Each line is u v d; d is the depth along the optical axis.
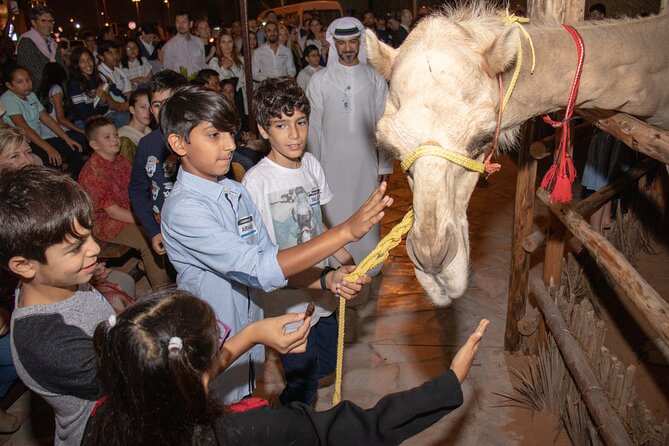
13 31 12.22
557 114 3.38
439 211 2.06
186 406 1.20
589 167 5.61
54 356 1.63
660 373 3.95
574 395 3.44
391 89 2.28
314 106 4.81
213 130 2.17
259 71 9.66
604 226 5.58
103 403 1.36
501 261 5.68
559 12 3.15
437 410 1.52
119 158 4.71
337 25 4.62
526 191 3.85
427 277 2.20
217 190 2.31
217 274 2.36
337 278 2.60
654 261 5.59
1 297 2.88
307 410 1.50
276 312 3.13
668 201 5.84
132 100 5.09
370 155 4.91
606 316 4.67
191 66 9.45
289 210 2.98
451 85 2.11
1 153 3.42
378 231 5.12
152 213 3.95
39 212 1.58
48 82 7.20
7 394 3.61
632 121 2.62
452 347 4.26
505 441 3.35
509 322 4.14
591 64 2.61
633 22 2.83
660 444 2.88
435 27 2.30
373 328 4.55
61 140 6.92
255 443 1.41
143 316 1.22
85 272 1.73
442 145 2.07
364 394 3.78
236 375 2.46
